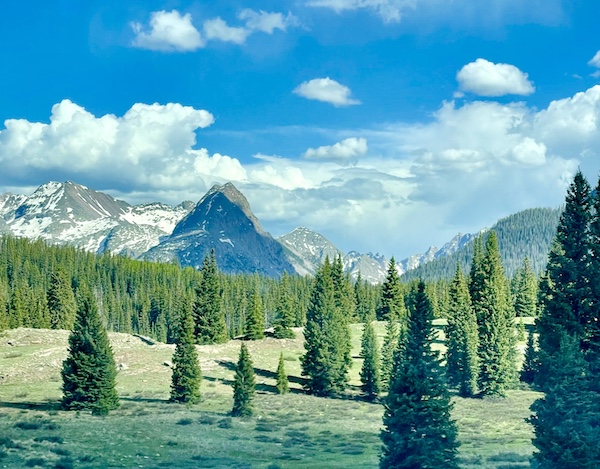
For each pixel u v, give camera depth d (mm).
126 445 46781
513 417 68938
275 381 90750
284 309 122000
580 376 35250
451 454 36219
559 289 40469
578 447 32938
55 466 38094
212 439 51875
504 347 83312
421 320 37938
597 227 39500
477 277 116250
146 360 95125
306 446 51844
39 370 86312
